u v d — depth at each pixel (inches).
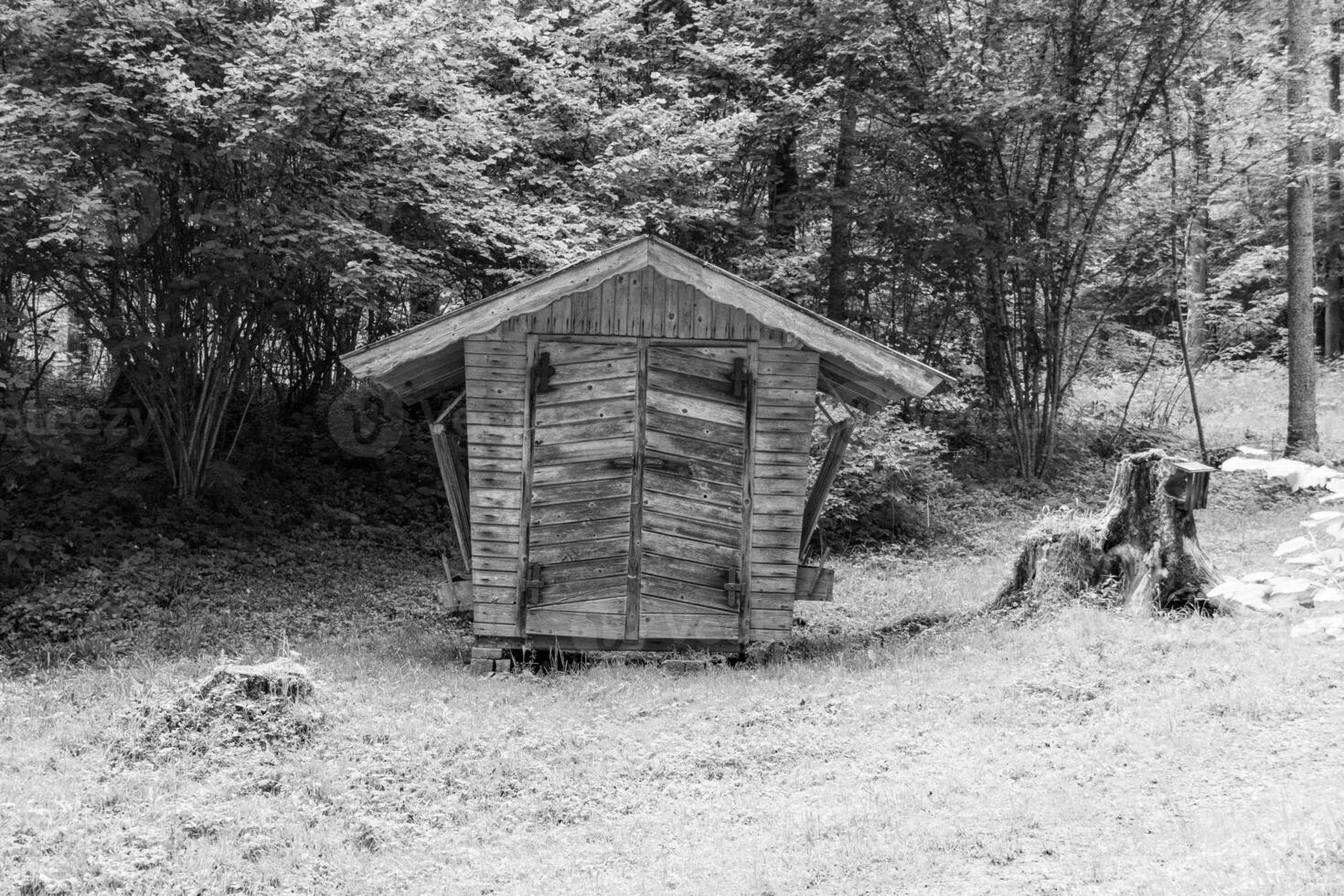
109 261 584.4
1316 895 213.9
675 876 268.2
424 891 267.9
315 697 376.5
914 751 352.5
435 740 364.5
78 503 603.8
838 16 857.5
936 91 855.1
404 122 598.2
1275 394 1262.3
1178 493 484.4
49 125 505.7
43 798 310.7
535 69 708.7
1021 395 925.8
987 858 267.4
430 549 689.0
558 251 615.8
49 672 455.5
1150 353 1176.8
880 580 687.7
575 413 483.2
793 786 333.7
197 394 671.1
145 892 259.9
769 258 850.8
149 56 534.3
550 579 484.7
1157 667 402.3
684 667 473.4
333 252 550.3
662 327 481.7
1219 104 932.0
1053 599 497.4
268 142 545.0
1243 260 1205.7
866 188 931.3
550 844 299.9
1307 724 334.6
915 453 807.1
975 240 882.8
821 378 527.5
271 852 285.9
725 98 867.4
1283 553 124.3
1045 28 879.7
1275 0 990.4
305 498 709.9
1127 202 958.4
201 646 497.7
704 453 485.7
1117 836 271.9
